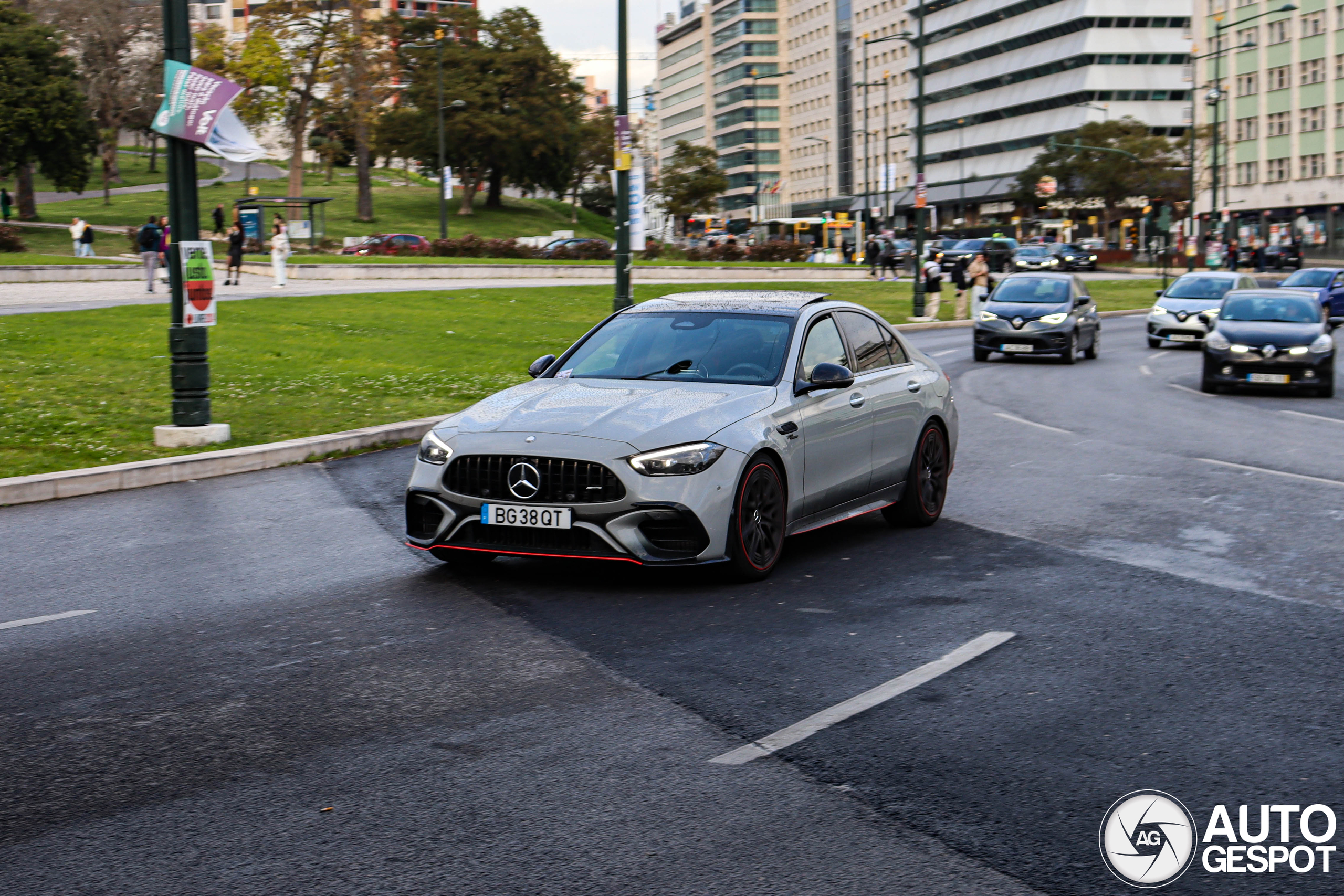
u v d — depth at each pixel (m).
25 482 10.38
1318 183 87.56
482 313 32.25
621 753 4.67
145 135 118.44
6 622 6.69
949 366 25.44
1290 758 4.66
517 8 97.62
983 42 120.38
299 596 7.18
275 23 67.81
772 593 7.17
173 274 12.55
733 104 163.62
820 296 8.86
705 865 3.75
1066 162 90.06
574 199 113.81
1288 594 7.21
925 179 37.50
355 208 97.12
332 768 4.54
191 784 4.40
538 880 3.65
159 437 12.49
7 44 67.81
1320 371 19.75
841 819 4.08
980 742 4.80
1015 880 3.67
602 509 6.87
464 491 7.18
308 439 12.76
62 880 3.68
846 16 144.38
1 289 35.03
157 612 6.86
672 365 7.99
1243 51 94.50
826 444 7.97
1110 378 23.08
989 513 9.84
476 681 5.56
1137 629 6.43
